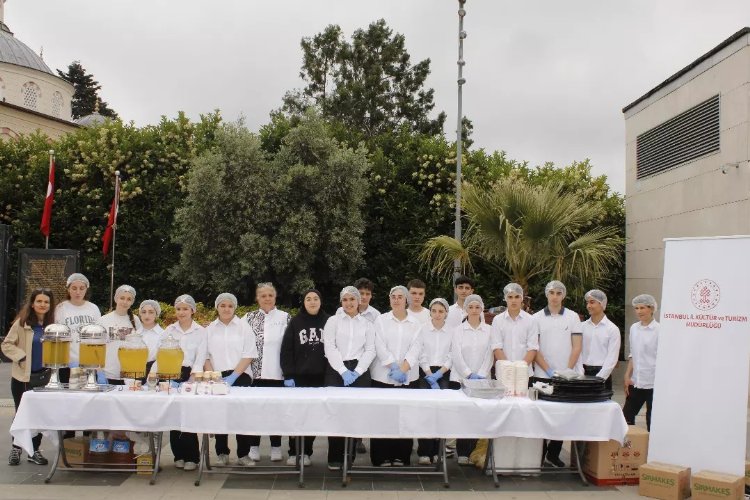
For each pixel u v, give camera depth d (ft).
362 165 48.85
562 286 24.25
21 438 20.16
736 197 32.45
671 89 38.99
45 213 51.44
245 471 21.71
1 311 53.47
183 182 54.49
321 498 19.74
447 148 54.19
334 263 48.93
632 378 24.41
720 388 20.34
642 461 21.53
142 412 20.25
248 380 23.40
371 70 96.84
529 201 35.60
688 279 21.29
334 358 22.86
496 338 24.07
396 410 20.30
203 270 48.88
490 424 20.39
